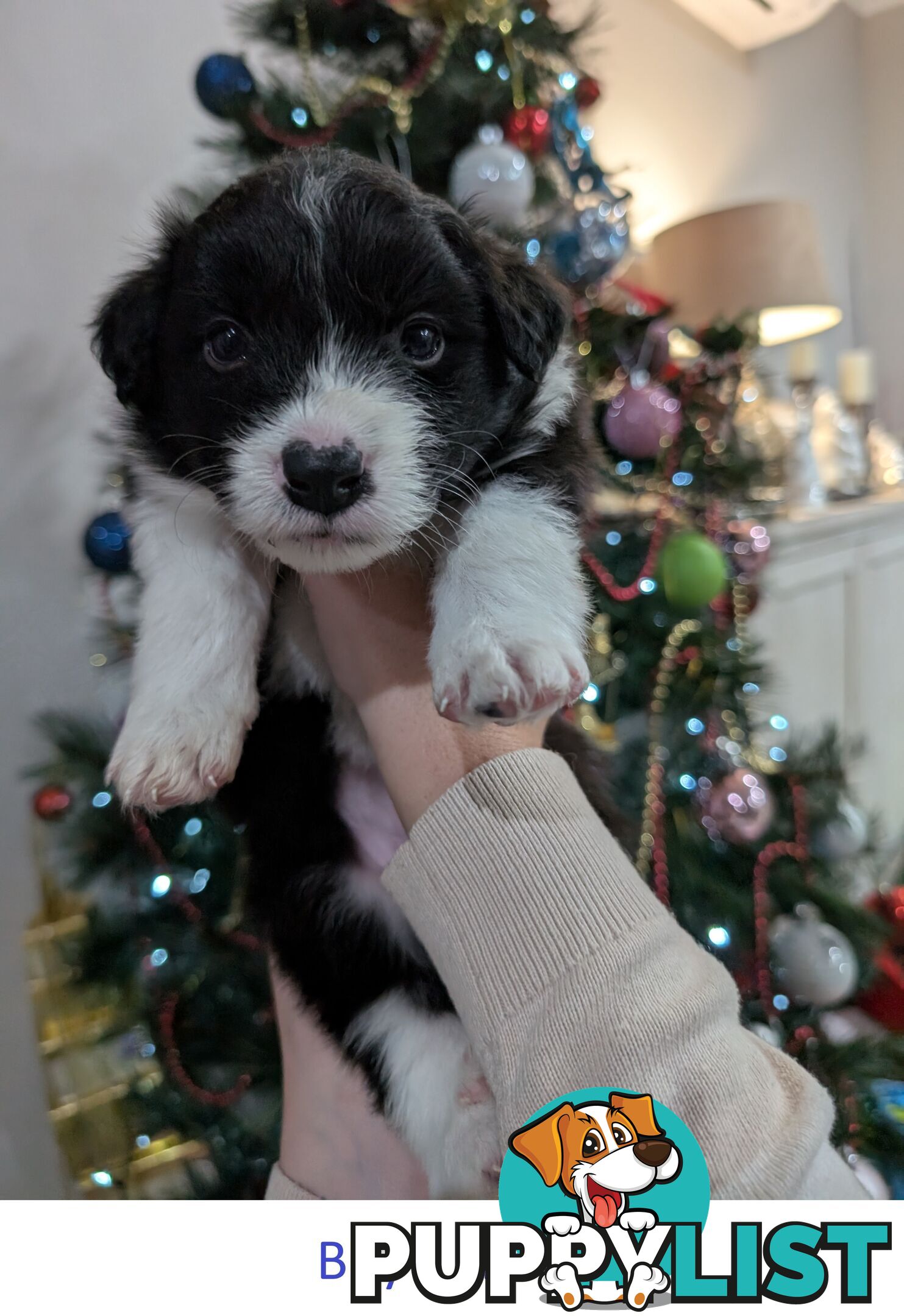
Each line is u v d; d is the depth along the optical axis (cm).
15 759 76
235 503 34
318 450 31
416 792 35
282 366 33
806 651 103
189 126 83
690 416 68
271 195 34
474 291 36
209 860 62
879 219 163
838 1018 74
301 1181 41
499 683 31
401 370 34
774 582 94
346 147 60
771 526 86
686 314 95
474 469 38
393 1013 42
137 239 62
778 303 93
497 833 31
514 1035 28
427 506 34
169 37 81
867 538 112
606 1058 27
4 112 72
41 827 76
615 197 74
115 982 62
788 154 142
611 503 65
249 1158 62
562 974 28
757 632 91
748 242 93
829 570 105
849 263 161
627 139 110
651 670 68
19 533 75
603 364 64
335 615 38
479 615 33
